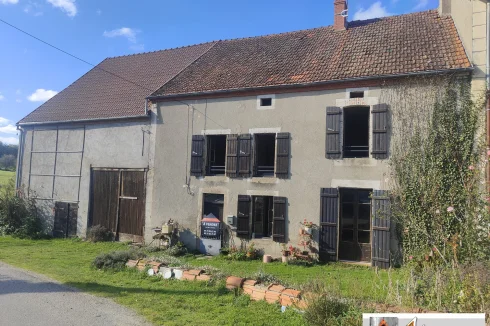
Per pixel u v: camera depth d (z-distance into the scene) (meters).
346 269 9.88
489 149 8.23
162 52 18.55
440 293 5.41
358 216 10.77
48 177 16.55
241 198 12.05
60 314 5.84
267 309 5.94
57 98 18.22
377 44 11.92
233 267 10.19
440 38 10.98
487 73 9.35
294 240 11.16
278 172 11.54
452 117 9.45
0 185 18.31
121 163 14.66
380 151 10.18
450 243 7.50
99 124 15.41
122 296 6.77
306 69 11.95
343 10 13.71
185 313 5.86
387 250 9.74
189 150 13.20
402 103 10.04
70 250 12.52
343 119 10.91
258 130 12.01
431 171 9.45
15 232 15.62
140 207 14.05
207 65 14.77
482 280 5.22
